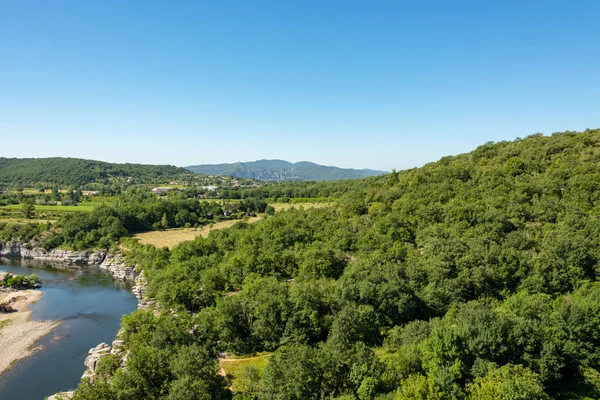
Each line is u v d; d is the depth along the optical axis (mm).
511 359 43500
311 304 63188
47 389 61000
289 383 41750
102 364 58188
